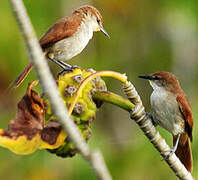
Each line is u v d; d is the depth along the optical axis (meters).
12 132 4.45
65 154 5.17
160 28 16.12
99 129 15.32
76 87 5.28
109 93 5.45
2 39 11.70
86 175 10.87
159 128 10.19
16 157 11.16
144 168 10.89
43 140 4.57
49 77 3.11
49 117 4.88
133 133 15.20
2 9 11.70
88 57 14.88
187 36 16.05
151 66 16.22
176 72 16.30
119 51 15.75
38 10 12.51
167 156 5.66
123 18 15.91
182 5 14.82
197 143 10.44
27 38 3.00
